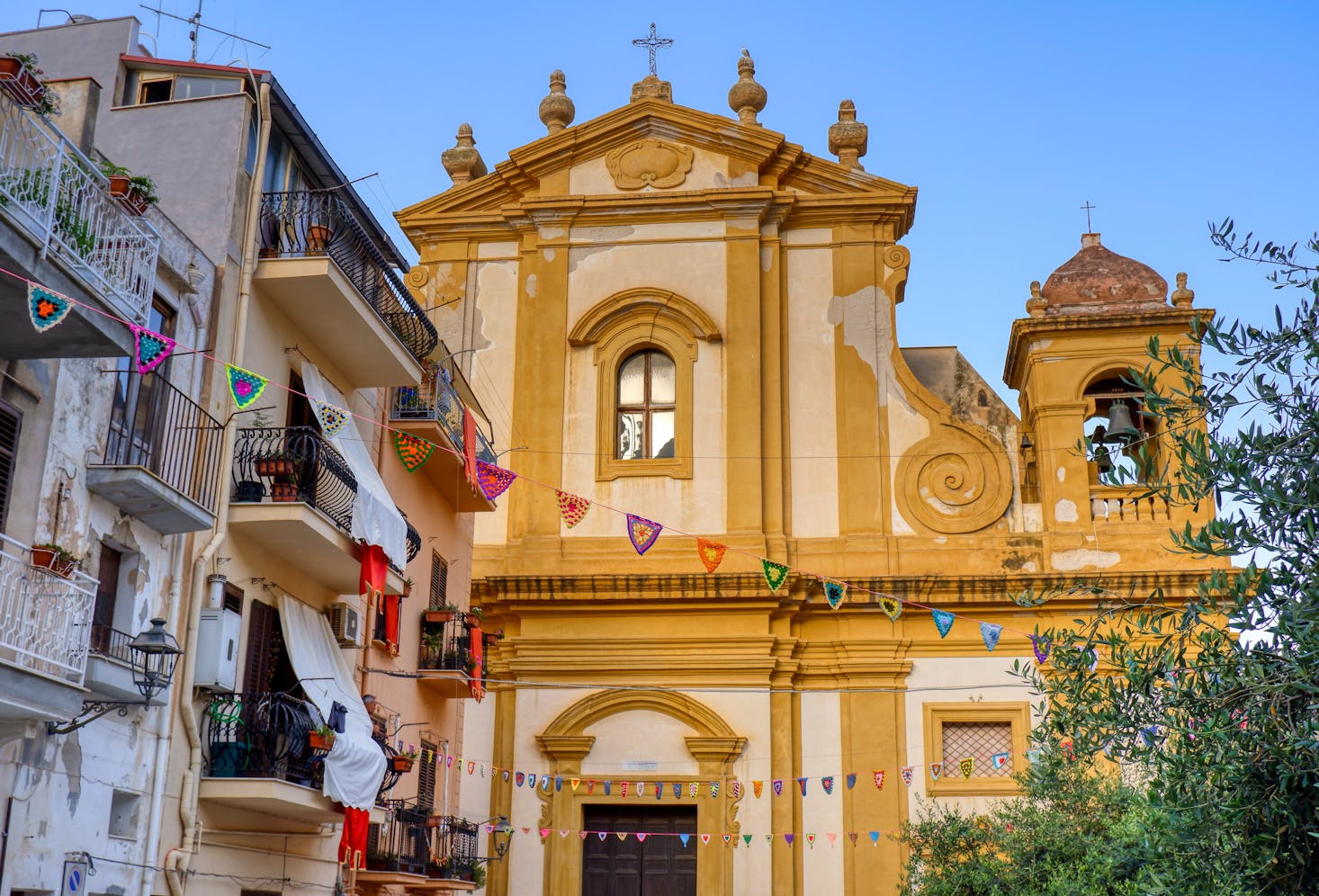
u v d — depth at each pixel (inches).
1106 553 983.0
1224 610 374.0
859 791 959.0
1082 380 1016.2
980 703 964.0
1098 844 644.7
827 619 1000.2
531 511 1041.5
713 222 1088.8
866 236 1079.6
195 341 574.2
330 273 624.4
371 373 727.1
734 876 948.6
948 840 813.9
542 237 1098.1
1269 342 345.4
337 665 663.8
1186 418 363.6
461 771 972.6
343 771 585.3
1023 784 770.8
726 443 1038.4
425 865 775.1
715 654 986.1
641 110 1107.9
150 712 524.1
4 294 418.3
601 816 981.8
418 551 818.8
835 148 1108.5
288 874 629.9
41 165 433.4
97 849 486.0
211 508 572.4
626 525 1031.0
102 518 502.9
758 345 1054.4
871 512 1020.5
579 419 1059.3
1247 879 331.9
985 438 1028.5
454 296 1101.1
